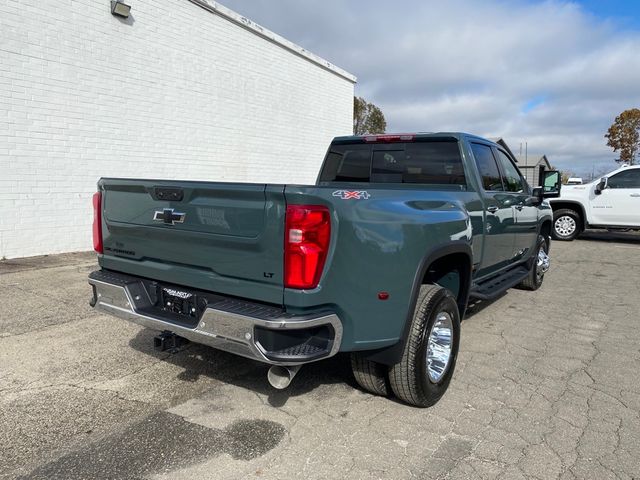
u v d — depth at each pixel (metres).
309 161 14.09
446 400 3.39
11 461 2.61
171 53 9.57
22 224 7.52
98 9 8.19
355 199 2.69
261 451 2.73
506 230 5.04
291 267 2.52
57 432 2.90
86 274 6.66
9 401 3.26
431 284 3.32
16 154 7.33
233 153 11.34
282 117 12.83
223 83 10.87
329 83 14.67
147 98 9.17
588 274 8.17
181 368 3.85
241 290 2.73
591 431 2.98
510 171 5.57
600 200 12.38
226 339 2.65
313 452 2.73
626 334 4.87
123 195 3.32
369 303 2.77
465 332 4.90
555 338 4.73
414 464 2.62
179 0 9.62
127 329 4.67
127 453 2.70
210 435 2.89
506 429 3.00
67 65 7.83
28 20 7.27
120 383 3.56
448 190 4.42
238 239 2.68
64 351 4.12
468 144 4.53
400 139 4.82
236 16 10.98
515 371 3.90
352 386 3.60
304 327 2.50
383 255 2.78
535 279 6.66
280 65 12.58
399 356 3.00
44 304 5.34
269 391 3.48
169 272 3.09
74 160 8.08
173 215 2.99
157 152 9.48
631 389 3.58
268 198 2.56
